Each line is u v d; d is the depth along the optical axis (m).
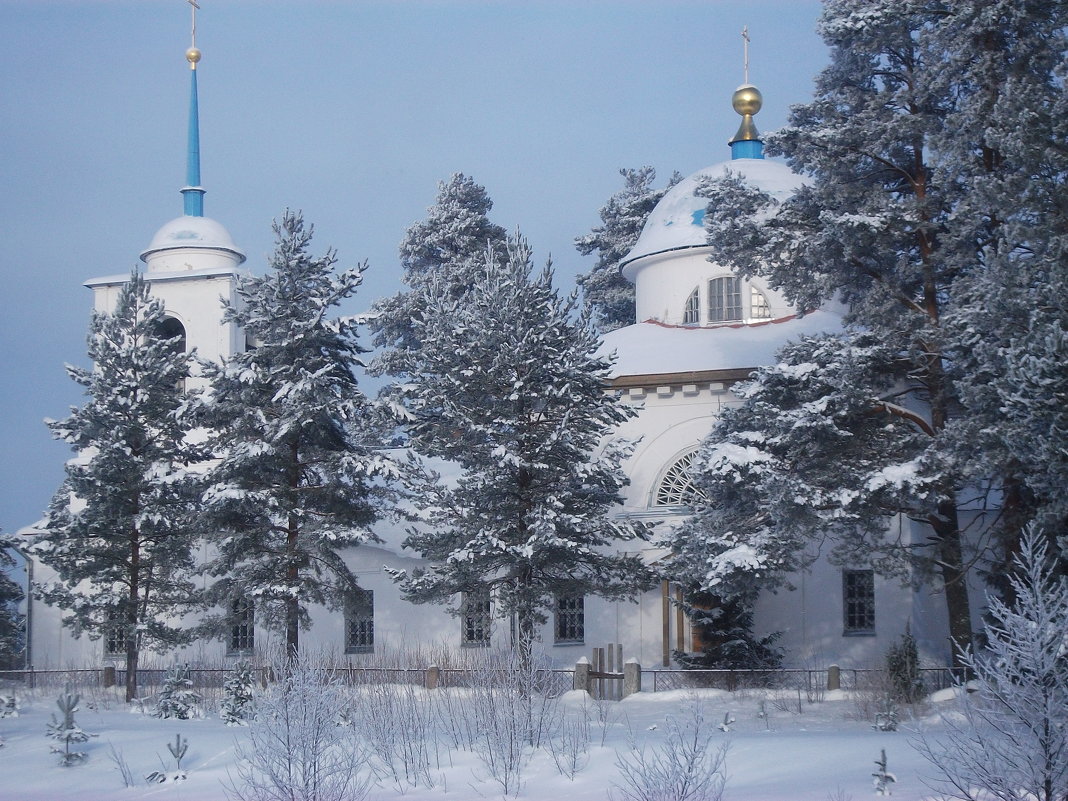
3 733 24.45
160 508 35.59
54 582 42.12
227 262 46.72
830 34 30.12
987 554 33.62
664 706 29.22
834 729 24.17
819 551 34.94
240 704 25.86
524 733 19.34
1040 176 25.86
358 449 34.12
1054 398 22.42
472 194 62.16
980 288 25.94
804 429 27.95
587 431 32.62
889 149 30.17
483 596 32.72
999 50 28.30
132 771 19.45
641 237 46.22
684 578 30.30
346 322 33.28
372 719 19.94
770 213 32.62
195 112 48.47
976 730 13.21
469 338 32.56
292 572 33.22
